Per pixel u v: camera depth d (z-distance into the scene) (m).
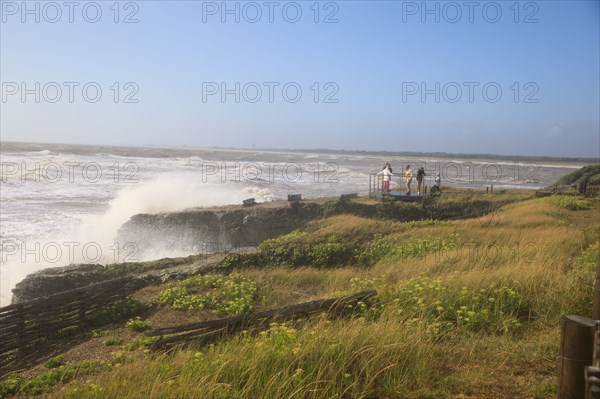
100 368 9.77
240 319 9.39
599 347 4.76
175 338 8.88
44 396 8.37
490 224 26.00
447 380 6.83
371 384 6.75
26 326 12.57
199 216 31.88
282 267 19.36
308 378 6.60
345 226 25.39
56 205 40.94
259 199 46.03
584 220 27.55
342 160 137.12
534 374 6.96
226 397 6.18
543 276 11.33
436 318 9.16
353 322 8.69
